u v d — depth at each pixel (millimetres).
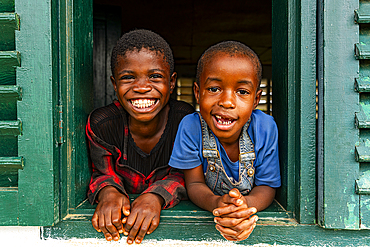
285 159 1134
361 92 988
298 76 1052
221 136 1097
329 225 998
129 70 1188
